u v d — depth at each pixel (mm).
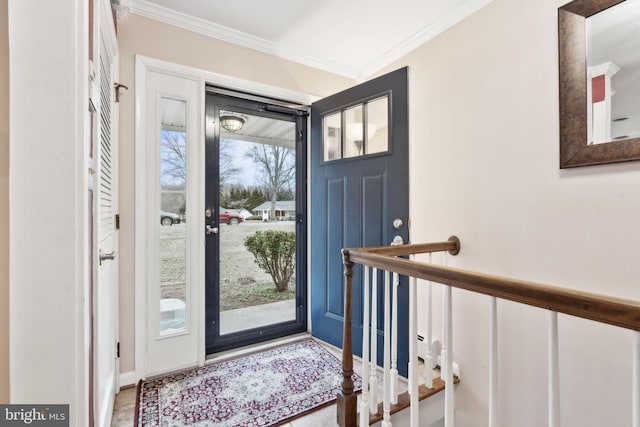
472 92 1772
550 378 756
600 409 1261
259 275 2359
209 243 2123
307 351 2197
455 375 1829
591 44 1266
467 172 1799
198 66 1979
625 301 639
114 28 1549
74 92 674
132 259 1750
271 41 2211
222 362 2020
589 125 1273
